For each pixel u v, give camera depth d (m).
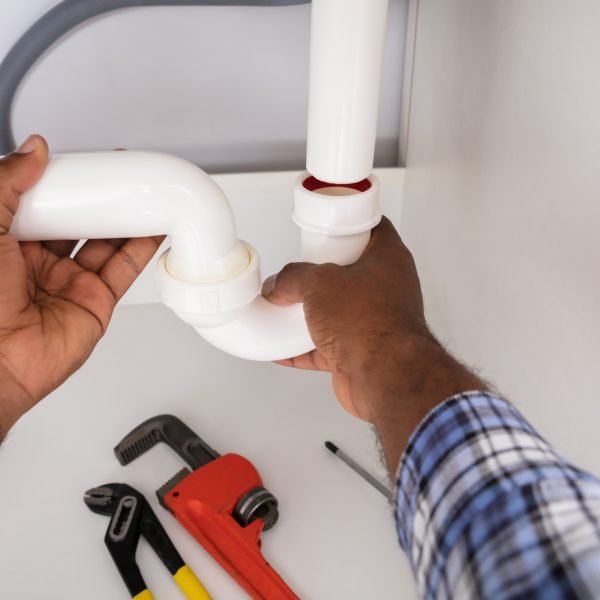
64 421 0.59
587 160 0.37
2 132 0.63
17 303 0.39
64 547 0.48
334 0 0.36
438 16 0.57
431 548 0.25
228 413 0.60
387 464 0.29
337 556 0.48
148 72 0.65
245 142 0.71
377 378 0.32
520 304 0.47
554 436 0.45
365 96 0.39
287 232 0.71
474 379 0.29
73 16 0.58
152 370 0.65
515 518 0.22
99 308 0.46
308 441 0.57
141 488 0.53
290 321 0.48
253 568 0.46
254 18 0.63
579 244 0.39
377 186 0.43
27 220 0.38
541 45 0.41
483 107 0.49
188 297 0.41
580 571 0.20
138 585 0.45
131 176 0.38
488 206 0.51
